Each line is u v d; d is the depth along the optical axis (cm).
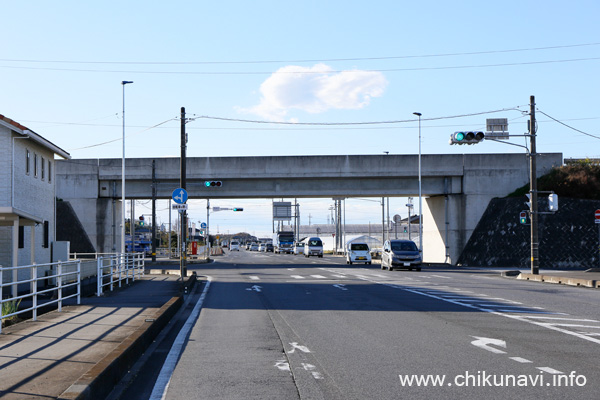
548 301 1775
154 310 1462
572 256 4331
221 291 2295
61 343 962
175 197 2411
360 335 1155
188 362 916
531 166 3050
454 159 5025
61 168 4959
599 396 688
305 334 1180
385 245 4003
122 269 2452
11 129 2527
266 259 6906
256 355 966
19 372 737
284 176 4941
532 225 3022
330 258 7338
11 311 1459
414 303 1736
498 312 1502
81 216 4947
